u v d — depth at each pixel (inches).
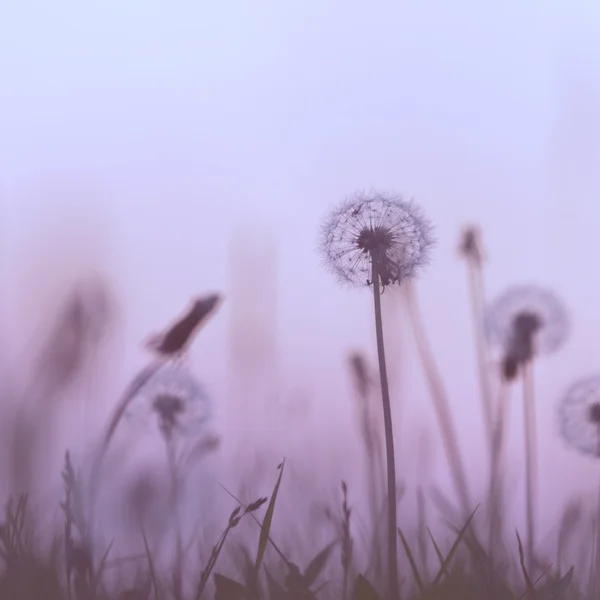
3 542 43.4
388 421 42.1
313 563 43.9
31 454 45.8
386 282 43.3
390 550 41.9
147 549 43.7
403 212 43.9
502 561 47.0
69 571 42.8
